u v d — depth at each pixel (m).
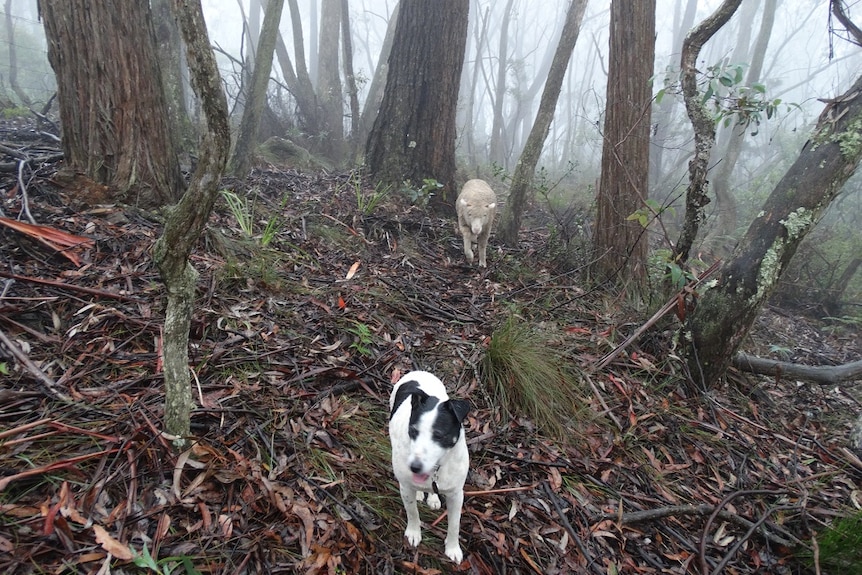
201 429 2.96
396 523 2.88
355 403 3.60
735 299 4.51
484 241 6.83
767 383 5.34
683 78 4.77
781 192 4.46
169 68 7.58
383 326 4.51
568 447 3.78
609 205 6.49
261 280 4.52
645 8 6.15
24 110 9.33
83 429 2.67
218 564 2.33
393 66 8.40
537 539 3.02
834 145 4.28
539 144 7.48
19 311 3.32
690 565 3.12
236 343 3.70
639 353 5.00
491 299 5.70
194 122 8.72
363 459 3.16
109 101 4.81
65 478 2.46
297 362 3.73
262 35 6.77
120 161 4.93
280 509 2.60
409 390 3.02
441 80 8.21
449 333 4.76
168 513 2.45
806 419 4.85
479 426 3.76
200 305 3.90
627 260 6.04
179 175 5.39
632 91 6.30
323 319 4.30
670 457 3.94
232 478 2.67
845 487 3.93
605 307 5.81
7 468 2.42
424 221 7.42
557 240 7.17
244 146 7.07
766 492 3.57
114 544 2.18
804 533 3.44
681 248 5.13
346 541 2.62
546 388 4.07
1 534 2.15
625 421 4.16
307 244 5.69
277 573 2.37
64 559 2.14
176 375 2.65
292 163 9.22
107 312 3.52
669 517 3.40
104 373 3.16
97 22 4.66
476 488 3.24
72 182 4.86
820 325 8.14
